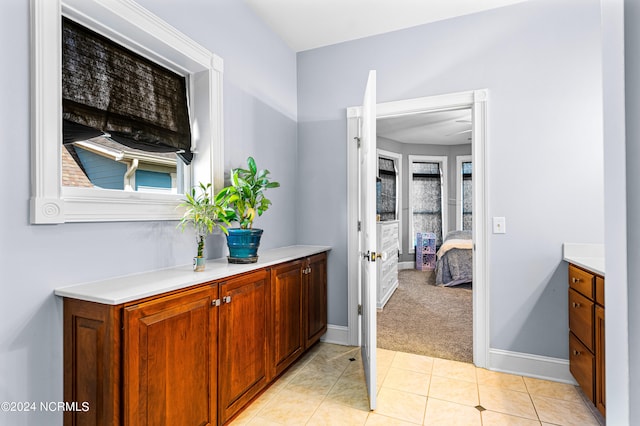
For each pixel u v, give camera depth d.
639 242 0.41
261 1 2.38
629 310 0.43
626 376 0.44
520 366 2.34
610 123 0.47
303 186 3.05
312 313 2.62
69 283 1.34
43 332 1.25
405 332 3.12
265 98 2.64
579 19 2.22
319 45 2.96
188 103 2.10
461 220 6.76
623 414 0.45
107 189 1.65
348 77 2.89
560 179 2.26
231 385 1.71
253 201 2.08
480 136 2.42
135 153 1.82
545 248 2.29
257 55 2.54
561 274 2.25
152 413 1.29
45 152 1.25
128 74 1.73
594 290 1.81
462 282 4.94
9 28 1.17
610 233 0.48
